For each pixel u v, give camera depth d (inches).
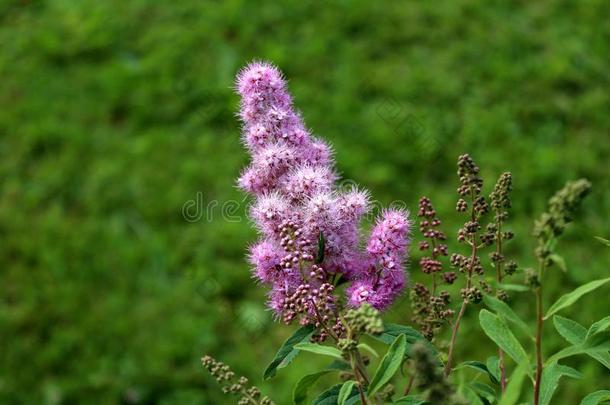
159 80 81.0
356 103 76.0
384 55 83.0
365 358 31.8
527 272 27.3
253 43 84.8
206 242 65.1
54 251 65.8
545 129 74.0
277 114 31.1
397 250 30.2
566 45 83.5
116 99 79.7
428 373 27.2
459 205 31.0
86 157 74.2
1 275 64.4
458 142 72.2
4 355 58.7
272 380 55.6
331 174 31.3
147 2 91.9
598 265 60.6
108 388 56.6
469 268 30.8
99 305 62.0
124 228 67.6
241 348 58.4
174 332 59.7
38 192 71.2
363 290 29.9
